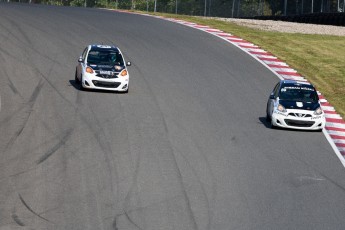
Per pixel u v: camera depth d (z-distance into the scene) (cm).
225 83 10100
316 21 17600
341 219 5331
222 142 7256
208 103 8944
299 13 19000
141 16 15738
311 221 5238
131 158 6438
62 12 15300
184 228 4900
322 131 8125
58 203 5262
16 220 4891
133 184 5762
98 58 9056
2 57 10475
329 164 6831
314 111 8025
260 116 8606
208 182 5959
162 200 5438
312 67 11569
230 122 8131
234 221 5112
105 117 7762
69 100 8369
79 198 5388
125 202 5350
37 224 4841
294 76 10900
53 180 5756
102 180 5816
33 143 6719
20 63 10225
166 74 10319
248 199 5622
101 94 8775
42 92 8700
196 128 7706
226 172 6281
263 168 6500
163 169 6203
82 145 6738
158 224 4944
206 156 6719
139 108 8281
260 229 4991
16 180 5712
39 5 16912
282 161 6781
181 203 5403
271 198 5694
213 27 14388
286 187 6009
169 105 8600
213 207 5369
